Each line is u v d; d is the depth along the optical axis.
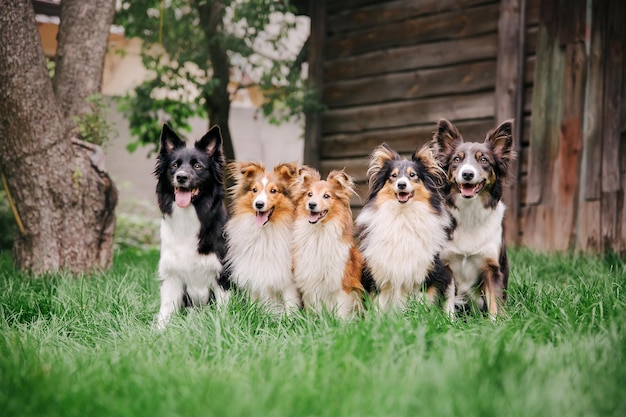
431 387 2.55
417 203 4.44
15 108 5.82
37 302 4.55
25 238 6.10
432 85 8.40
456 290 4.69
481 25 7.96
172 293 4.65
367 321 3.50
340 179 4.58
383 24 8.86
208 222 4.62
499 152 4.67
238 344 3.51
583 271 5.51
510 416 2.37
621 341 3.11
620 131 6.91
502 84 7.62
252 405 2.42
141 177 14.63
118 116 13.89
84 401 2.59
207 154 4.72
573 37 7.18
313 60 9.40
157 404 2.53
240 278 4.59
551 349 3.12
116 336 3.88
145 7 9.06
